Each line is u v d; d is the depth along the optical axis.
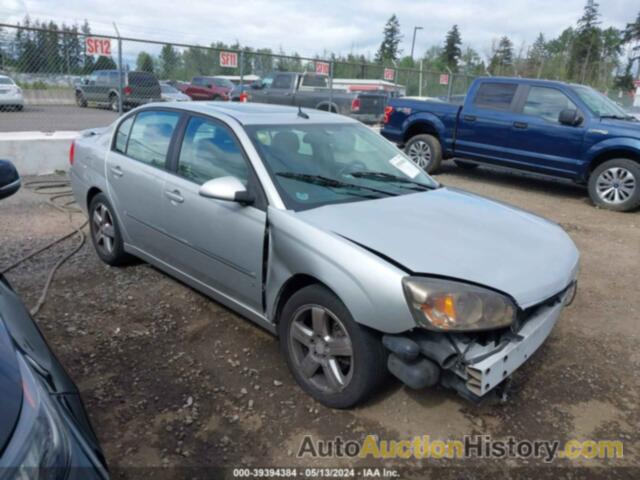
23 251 5.17
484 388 2.41
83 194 4.94
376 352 2.69
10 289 2.45
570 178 8.52
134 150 4.34
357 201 3.33
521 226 3.34
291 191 3.20
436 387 3.17
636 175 7.81
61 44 9.68
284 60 15.86
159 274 4.71
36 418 1.51
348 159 3.79
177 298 4.24
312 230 2.86
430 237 2.90
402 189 3.71
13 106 9.87
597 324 4.18
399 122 10.49
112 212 4.56
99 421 2.78
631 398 3.19
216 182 3.15
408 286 2.45
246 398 3.02
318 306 2.87
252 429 2.78
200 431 2.74
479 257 2.77
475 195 3.99
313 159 3.57
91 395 2.98
